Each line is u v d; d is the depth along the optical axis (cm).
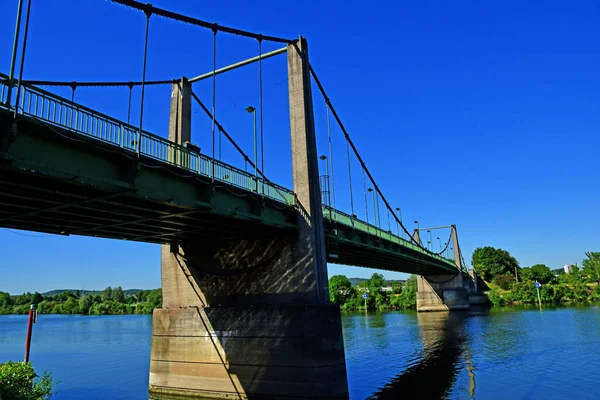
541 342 3816
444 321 6325
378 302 11062
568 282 12769
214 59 2030
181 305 2428
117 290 19025
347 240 3000
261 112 2328
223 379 2128
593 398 2056
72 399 2333
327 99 3106
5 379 1268
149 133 1477
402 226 5188
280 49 2523
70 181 1243
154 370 2317
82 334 6688
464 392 2186
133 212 1695
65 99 1202
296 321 2027
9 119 1053
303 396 1942
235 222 1988
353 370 2859
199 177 1650
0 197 1384
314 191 2328
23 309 18038
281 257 2250
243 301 2278
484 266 14012
